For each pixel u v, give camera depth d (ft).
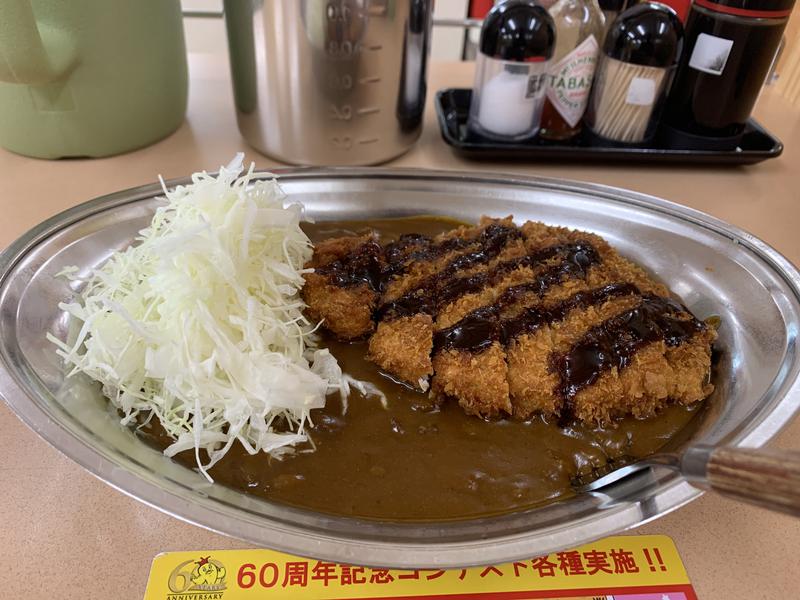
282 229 0.81
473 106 1.20
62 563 0.58
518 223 0.97
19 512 0.61
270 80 1.03
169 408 0.70
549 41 1.09
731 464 0.44
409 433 0.71
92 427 0.64
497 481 0.65
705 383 0.75
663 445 0.70
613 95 1.16
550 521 0.58
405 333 0.76
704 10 1.09
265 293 0.79
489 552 0.53
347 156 1.10
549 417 0.73
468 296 0.80
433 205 0.98
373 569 0.56
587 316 0.78
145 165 1.12
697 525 0.64
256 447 0.68
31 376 0.66
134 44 1.04
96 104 1.06
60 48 0.97
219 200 0.78
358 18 0.95
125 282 0.78
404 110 1.10
